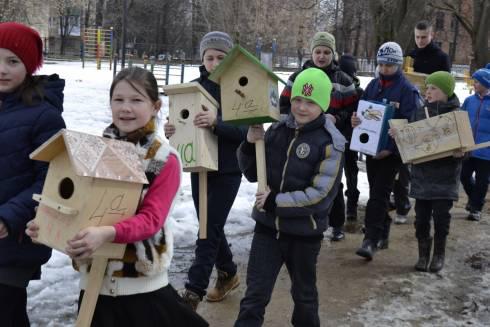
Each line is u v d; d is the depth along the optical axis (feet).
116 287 7.91
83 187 6.99
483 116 21.61
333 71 18.38
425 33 24.27
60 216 7.23
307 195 10.46
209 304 13.93
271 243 10.98
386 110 16.42
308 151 10.80
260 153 11.12
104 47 118.52
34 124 9.09
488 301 14.58
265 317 13.42
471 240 19.45
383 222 17.20
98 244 6.97
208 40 13.71
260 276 10.85
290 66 128.77
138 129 8.14
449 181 16.03
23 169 9.03
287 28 142.10
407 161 15.93
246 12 140.36
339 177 10.74
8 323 9.09
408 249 18.43
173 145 12.75
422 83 23.43
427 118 15.78
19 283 9.08
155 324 8.18
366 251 16.78
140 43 158.92
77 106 40.63
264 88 11.58
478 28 59.26
